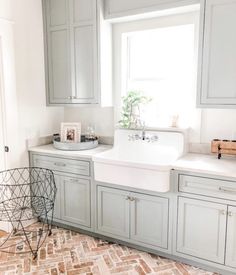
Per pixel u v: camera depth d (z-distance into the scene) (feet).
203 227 6.97
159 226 7.57
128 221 8.04
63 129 9.98
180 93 8.92
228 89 6.97
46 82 10.10
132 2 8.24
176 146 8.37
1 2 8.36
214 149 7.78
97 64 8.85
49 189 9.53
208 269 7.23
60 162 9.11
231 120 7.98
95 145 9.74
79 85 9.33
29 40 9.39
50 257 7.84
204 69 7.19
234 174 6.33
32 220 9.91
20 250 8.21
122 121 9.29
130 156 9.18
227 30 6.79
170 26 8.54
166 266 7.42
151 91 9.41
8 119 8.88
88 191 8.67
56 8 9.39
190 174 6.91
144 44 9.39
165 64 9.11
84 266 7.41
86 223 8.91
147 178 7.19
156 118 9.34
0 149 9.11
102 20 8.71
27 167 9.41
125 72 9.70
